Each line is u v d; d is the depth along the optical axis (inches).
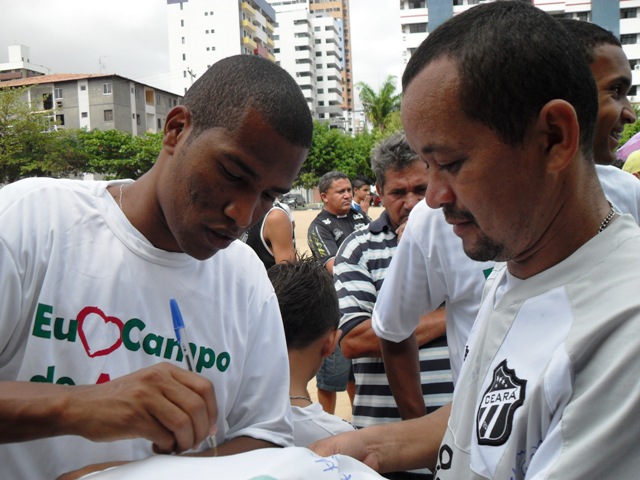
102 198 47.3
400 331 72.0
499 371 38.0
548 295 36.5
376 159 91.4
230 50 2736.2
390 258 89.4
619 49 66.2
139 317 45.8
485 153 34.9
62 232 44.6
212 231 43.9
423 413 74.3
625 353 30.8
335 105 3469.5
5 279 41.3
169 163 44.8
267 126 41.4
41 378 42.8
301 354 71.2
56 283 43.7
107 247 45.8
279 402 51.1
